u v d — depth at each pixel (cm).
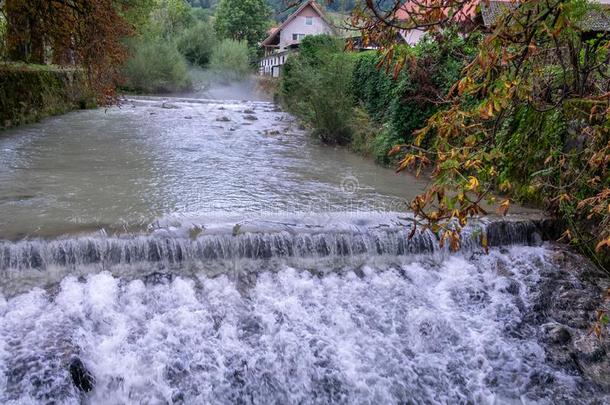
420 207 257
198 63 4481
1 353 441
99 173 914
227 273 578
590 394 484
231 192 831
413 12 273
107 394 441
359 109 1373
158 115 1931
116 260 561
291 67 2062
